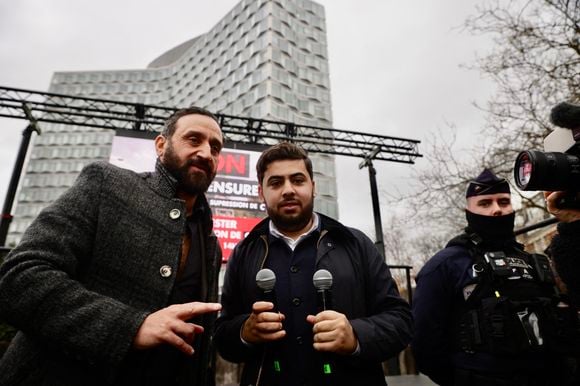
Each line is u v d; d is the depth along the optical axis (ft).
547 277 5.84
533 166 3.71
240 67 124.36
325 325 4.25
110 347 3.06
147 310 3.71
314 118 114.83
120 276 3.76
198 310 3.37
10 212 20.35
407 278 19.61
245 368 5.34
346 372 4.65
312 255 5.59
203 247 4.97
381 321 4.82
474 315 5.69
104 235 3.82
